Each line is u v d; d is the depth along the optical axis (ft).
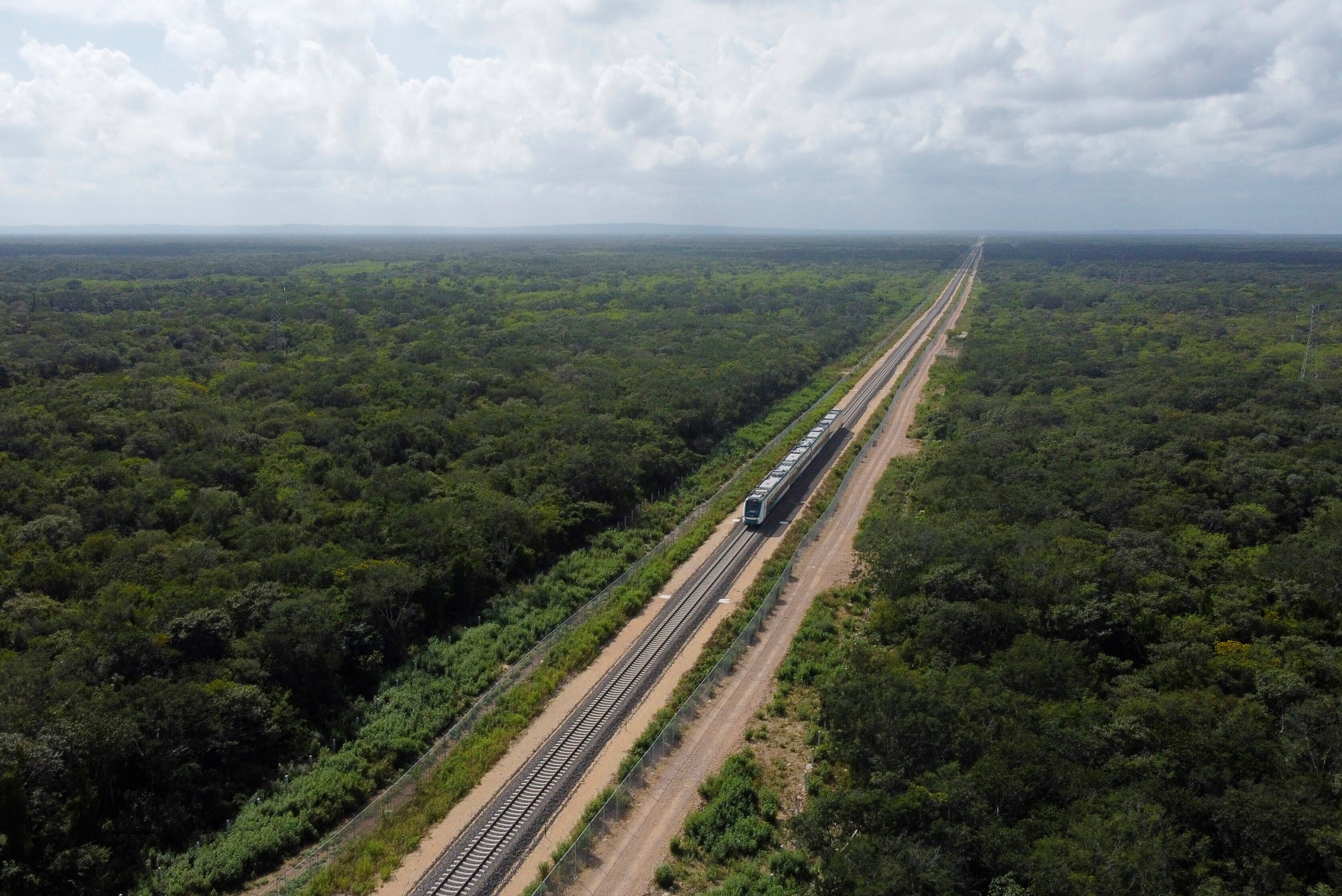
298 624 173.27
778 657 196.95
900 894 106.73
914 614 188.96
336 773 156.15
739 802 145.07
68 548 212.23
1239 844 115.44
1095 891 102.42
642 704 179.11
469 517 240.12
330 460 282.56
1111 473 264.93
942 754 134.41
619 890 128.26
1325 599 186.50
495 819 143.54
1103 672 167.02
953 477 282.36
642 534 269.64
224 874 131.54
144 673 158.81
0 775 121.49
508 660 197.77
